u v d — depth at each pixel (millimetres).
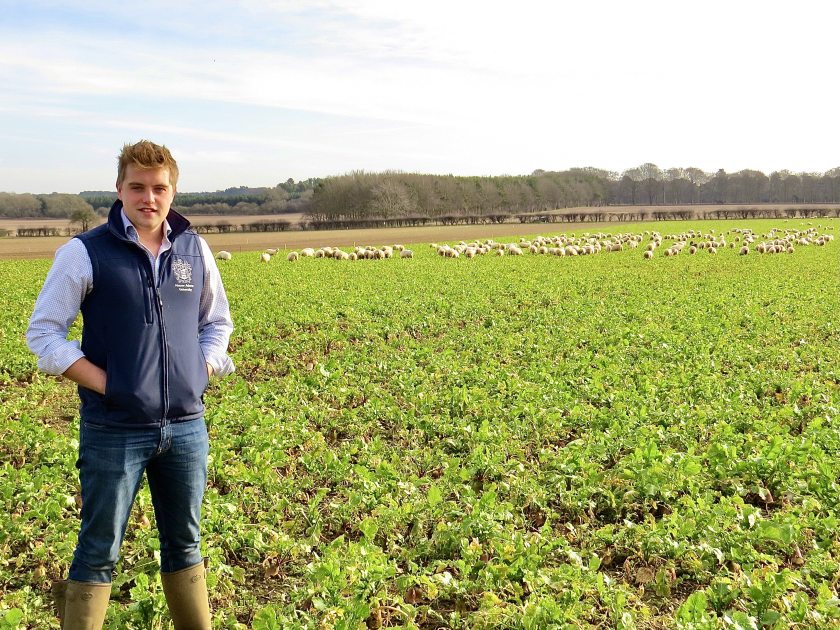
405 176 153000
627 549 6488
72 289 3951
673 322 18672
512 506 7145
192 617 4535
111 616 5191
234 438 9227
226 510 6863
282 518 7059
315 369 13383
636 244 53969
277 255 48156
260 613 4938
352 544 6117
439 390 11750
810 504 7059
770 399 11125
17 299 23969
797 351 14883
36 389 12398
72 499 7305
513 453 8812
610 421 9758
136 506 7074
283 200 173375
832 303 21859
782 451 8188
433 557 6367
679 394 11148
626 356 14273
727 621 4980
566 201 193375
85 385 3984
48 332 3908
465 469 7949
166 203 4176
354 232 94000
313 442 9195
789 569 5992
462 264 38812
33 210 119562
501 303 22953
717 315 19531
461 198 157625
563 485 7652
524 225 111625
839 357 14383
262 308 21578
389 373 13133
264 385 12320
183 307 4242
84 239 4020
